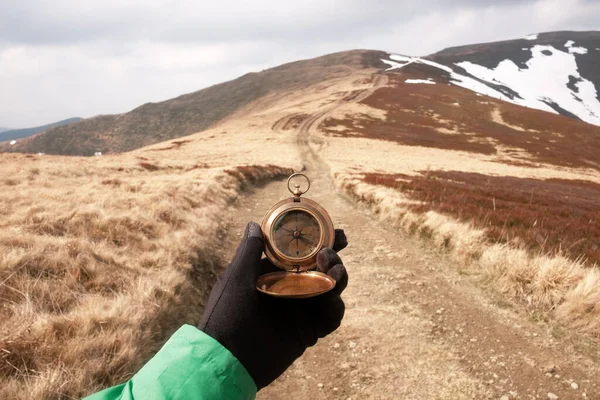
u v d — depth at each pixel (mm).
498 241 8500
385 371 4609
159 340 4320
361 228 12266
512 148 72750
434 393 4188
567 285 5996
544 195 21219
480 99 110625
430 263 8445
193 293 6059
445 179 28641
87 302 4375
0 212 7543
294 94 171375
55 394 2826
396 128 81688
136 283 5090
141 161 29828
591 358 4652
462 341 5227
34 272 4801
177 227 8805
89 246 5938
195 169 27000
